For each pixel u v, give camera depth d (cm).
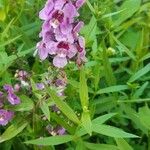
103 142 20
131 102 21
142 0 26
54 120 18
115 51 21
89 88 20
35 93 17
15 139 19
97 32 21
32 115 18
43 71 19
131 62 23
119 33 23
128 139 21
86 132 17
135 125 21
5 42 19
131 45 23
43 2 22
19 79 19
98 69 20
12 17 22
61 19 16
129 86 20
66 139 17
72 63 18
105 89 19
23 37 20
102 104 20
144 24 24
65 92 19
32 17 22
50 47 17
